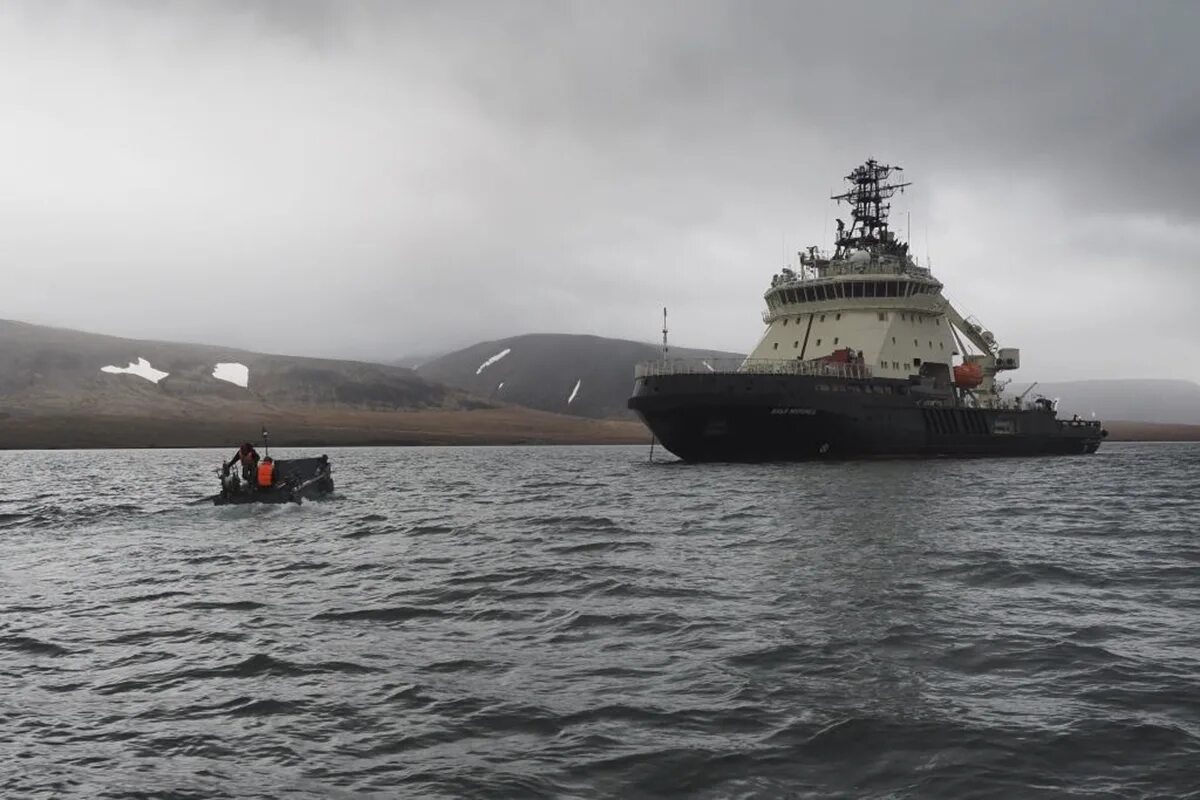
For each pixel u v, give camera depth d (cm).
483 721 1106
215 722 1123
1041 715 1109
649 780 920
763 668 1328
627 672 1320
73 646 1548
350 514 3997
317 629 1656
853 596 1870
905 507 3856
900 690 1214
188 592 2070
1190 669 1320
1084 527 3169
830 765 957
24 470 9456
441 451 18838
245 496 4200
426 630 1636
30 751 1027
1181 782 905
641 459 12488
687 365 7331
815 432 6938
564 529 3316
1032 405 9388
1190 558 2430
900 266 8031
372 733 1072
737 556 2498
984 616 1675
